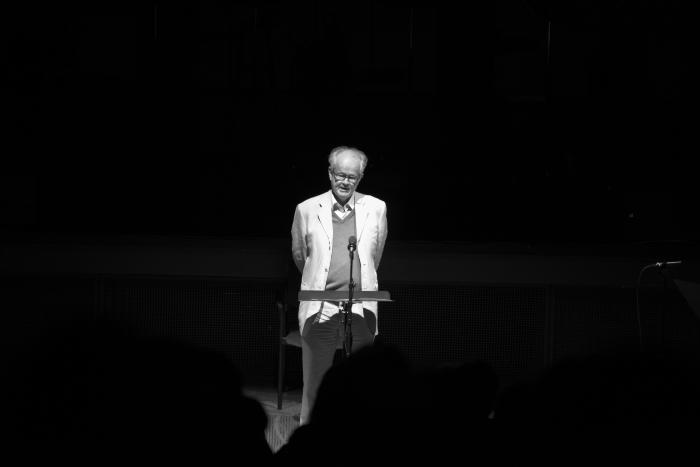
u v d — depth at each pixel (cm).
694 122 1384
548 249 1133
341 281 885
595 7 1387
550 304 1141
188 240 1127
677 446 270
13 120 1372
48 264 1123
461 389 379
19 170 1373
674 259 1129
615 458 276
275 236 1394
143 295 1134
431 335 1142
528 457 299
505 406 325
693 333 1129
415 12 1444
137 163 1398
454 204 1391
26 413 261
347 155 870
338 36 1413
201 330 1135
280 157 1405
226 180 1401
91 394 263
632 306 1145
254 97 1405
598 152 1398
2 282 1118
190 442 272
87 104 1389
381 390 317
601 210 1381
